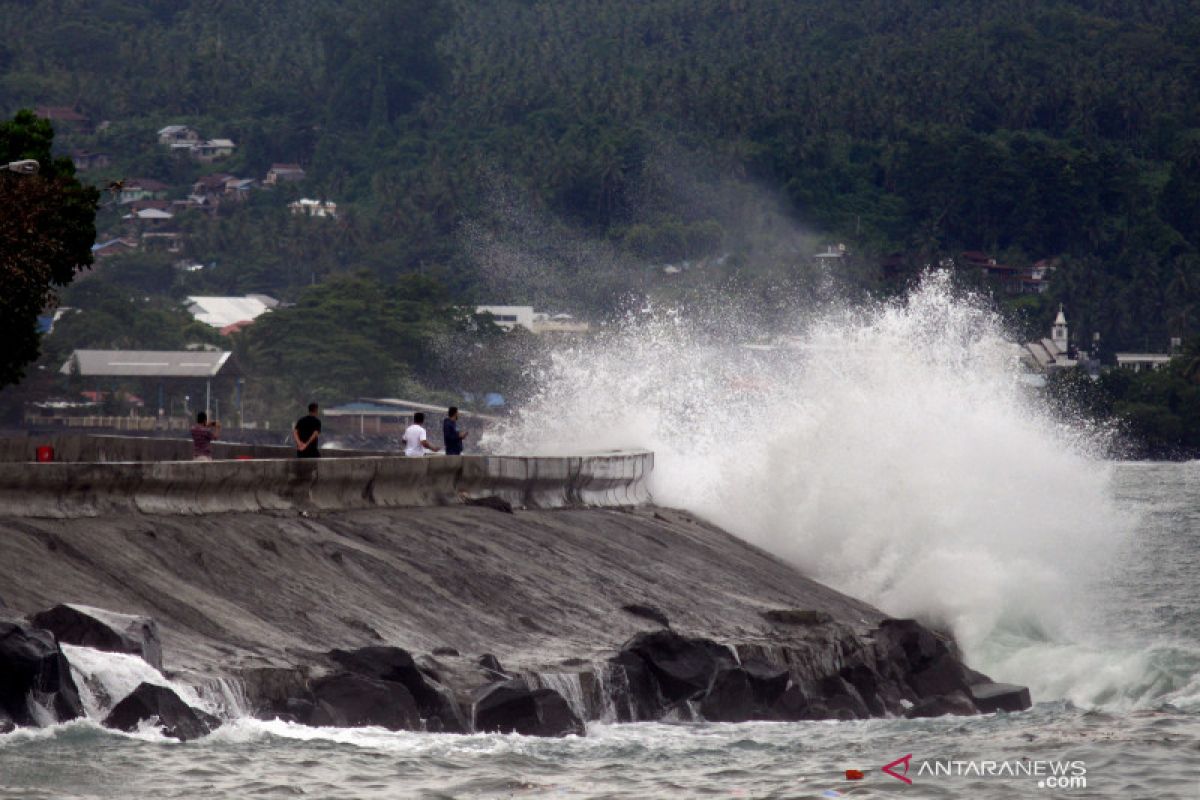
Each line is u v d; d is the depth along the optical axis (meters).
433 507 102.88
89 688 59.94
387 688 66.81
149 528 78.81
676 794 59.19
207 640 69.06
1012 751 69.75
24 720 58.00
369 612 79.12
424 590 84.88
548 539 102.56
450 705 68.31
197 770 56.16
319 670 67.44
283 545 83.88
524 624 84.75
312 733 63.19
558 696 70.69
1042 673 104.00
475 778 59.12
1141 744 72.12
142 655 61.66
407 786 56.97
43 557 71.25
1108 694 100.44
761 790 60.38
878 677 90.44
